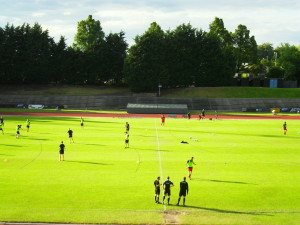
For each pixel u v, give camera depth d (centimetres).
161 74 12281
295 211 2289
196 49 12900
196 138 5197
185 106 10031
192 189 2719
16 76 12688
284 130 5728
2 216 2139
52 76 13175
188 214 2228
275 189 2727
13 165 3359
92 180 2897
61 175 3033
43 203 2362
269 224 2086
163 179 2961
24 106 10512
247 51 15188
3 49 12275
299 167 3447
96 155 3862
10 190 2611
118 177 2998
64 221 2095
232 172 3228
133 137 5194
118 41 13375
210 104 11038
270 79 13500
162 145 4559
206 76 12950
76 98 11181
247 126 6862
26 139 4825
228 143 4775
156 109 9831
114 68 13275
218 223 2095
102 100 11094
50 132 5544
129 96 11344
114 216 2177
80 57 13175
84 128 6138
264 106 10938
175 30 13088
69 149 4178
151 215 2203
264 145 4650
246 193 2630
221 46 14300
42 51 12875
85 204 2359
